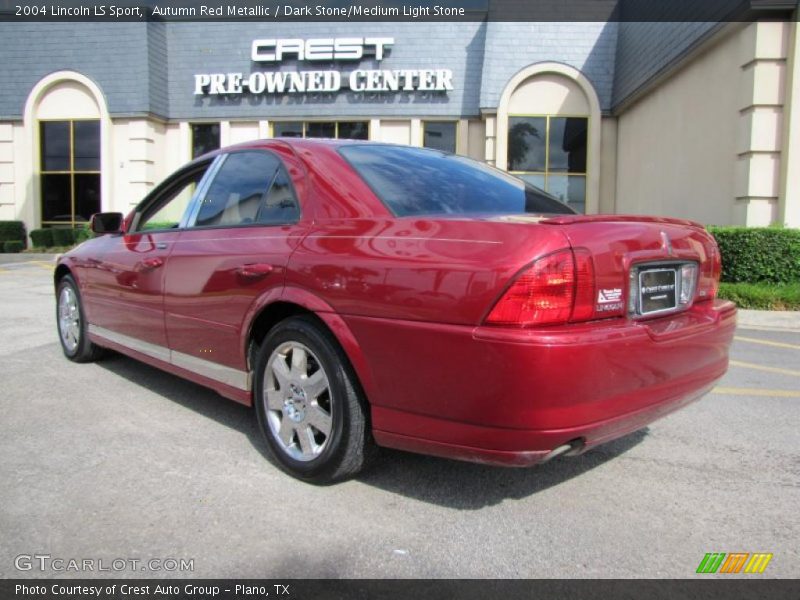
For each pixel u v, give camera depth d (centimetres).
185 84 1856
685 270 301
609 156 1667
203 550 249
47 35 1823
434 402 254
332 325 283
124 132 1814
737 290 902
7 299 922
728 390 497
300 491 301
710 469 335
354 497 296
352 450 289
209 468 325
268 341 319
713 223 1123
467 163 389
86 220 1864
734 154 1050
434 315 250
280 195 341
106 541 254
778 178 995
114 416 404
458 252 251
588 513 284
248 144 384
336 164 329
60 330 557
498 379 234
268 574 234
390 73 1741
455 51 1744
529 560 246
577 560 246
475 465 335
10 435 368
